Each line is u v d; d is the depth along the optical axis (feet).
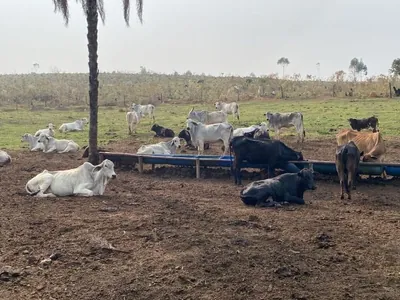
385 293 21.70
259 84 188.34
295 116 70.49
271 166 45.03
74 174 40.14
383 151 47.39
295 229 30.40
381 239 28.63
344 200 38.68
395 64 176.65
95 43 51.85
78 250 26.78
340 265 24.72
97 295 21.67
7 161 57.11
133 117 85.35
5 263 25.30
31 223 32.09
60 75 276.21
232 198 39.83
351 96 141.69
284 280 22.89
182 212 34.65
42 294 21.86
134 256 25.88
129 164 53.26
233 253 25.96
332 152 61.00
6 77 264.93
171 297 21.36
